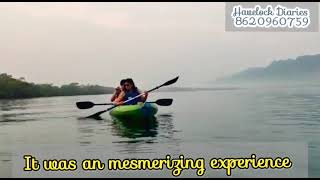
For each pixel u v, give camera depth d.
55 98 31.70
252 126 9.77
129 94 11.53
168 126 9.85
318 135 8.21
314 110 13.55
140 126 9.88
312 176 5.08
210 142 7.50
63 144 7.54
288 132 8.70
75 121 11.33
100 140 7.86
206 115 12.70
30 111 15.80
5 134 9.08
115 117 11.43
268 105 16.70
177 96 28.92
